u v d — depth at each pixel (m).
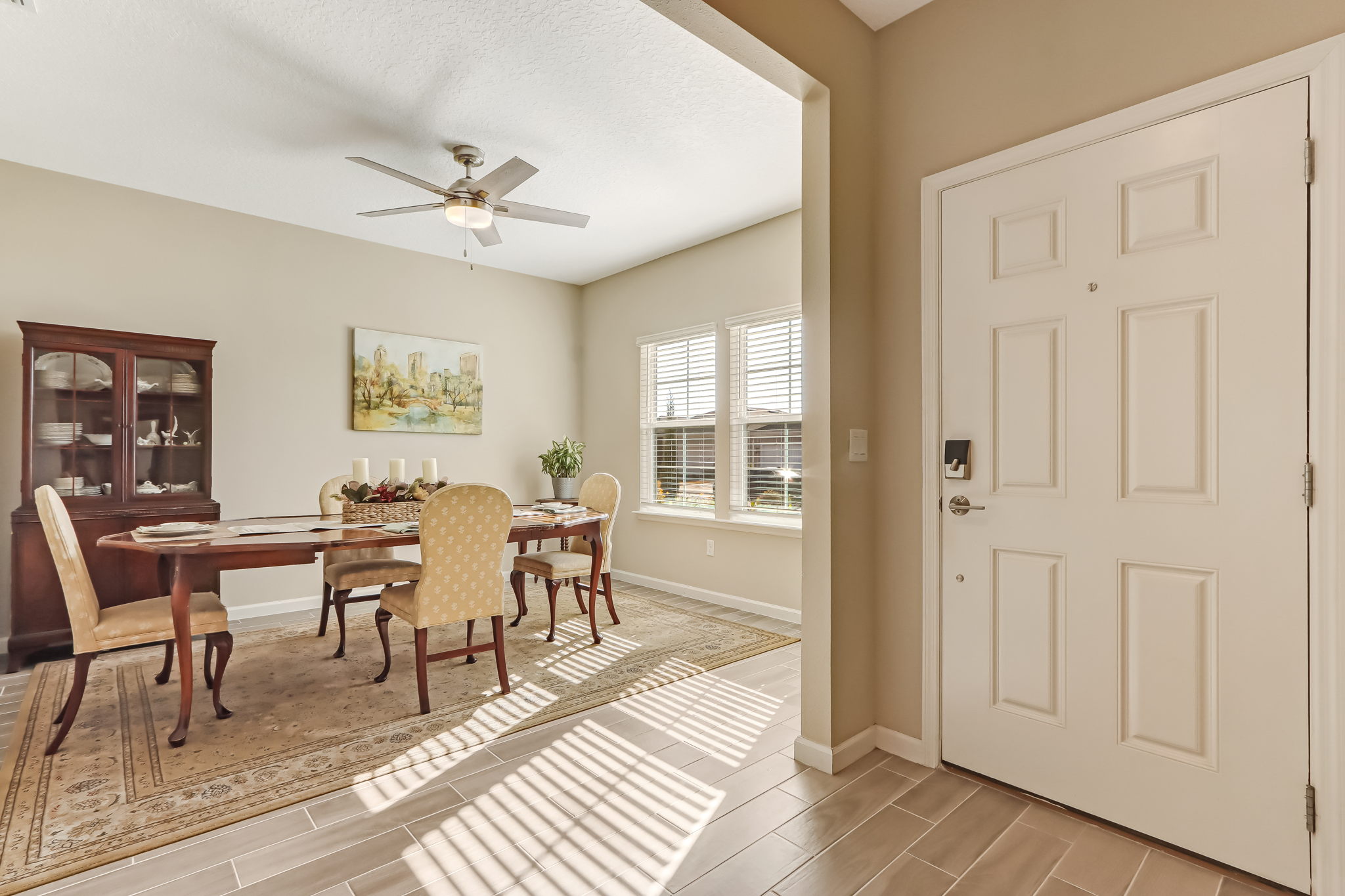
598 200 4.02
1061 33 1.91
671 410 5.13
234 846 1.74
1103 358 1.81
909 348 2.26
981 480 2.07
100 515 3.46
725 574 4.61
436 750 2.31
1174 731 1.70
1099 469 1.82
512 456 5.56
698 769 2.17
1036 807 1.92
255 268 4.25
